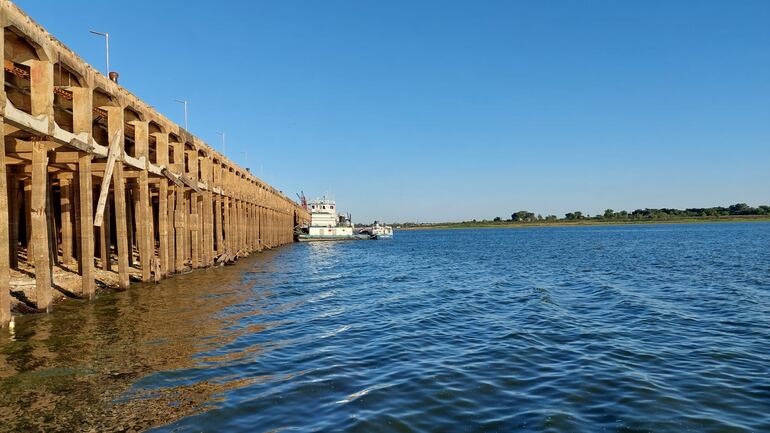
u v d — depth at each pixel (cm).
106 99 2141
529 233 18138
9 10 1367
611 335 1459
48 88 1588
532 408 853
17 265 2152
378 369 1095
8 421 775
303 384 973
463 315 1831
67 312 1709
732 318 1730
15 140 1711
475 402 883
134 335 1391
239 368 1084
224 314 1767
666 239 9550
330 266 4266
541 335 1459
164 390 930
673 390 952
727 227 17900
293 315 1797
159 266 2712
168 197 3022
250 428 757
